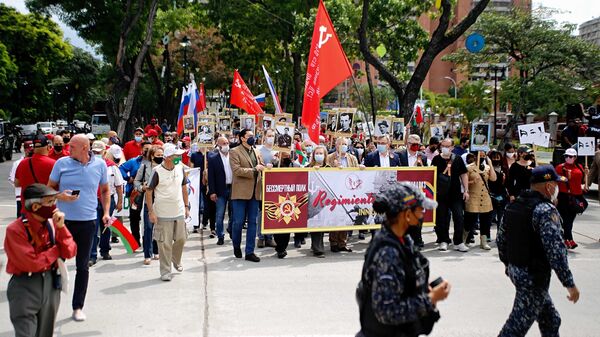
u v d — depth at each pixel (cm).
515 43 3075
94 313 637
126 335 571
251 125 1462
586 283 791
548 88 2989
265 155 1025
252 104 1689
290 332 583
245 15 3122
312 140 1011
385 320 311
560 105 3225
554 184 479
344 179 949
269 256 941
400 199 328
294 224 921
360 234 1102
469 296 719
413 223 332
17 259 446
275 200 910
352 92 6725
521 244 470
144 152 941
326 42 1007
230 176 1032
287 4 3027
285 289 738
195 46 4391
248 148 900
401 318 309
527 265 469
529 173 1027
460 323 618
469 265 888
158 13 3441
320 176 934
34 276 454
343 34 2531
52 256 460
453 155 998
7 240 449
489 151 1117
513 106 3972
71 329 586
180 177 791
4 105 4891
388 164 1036
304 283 767
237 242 910
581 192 1025
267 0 3153
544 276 468
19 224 451
